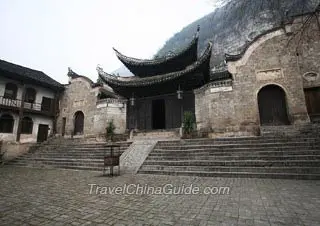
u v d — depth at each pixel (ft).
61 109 81.30
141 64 65.92
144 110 66.18
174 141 40.96
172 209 13.70
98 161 37.65
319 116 45.29
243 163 27.35
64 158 44.55
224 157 30.25
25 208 14.46
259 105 50.44
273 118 48.91
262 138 34.88
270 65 50.14
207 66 56.18
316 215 11.83
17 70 73.51
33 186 22.25
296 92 47.01
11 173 33.88
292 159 26.76
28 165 45.52
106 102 66.49
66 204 15.29
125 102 68.54
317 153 26.91
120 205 14.84
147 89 61.36
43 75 86.38
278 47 50.42
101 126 65.92
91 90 74.38
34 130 74.38
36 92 77.20
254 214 12.30
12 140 66.85
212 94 53.21
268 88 50.60
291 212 12.42
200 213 12.80
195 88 61.36
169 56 63.16
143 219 12.00
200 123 56.90
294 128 41.42
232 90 51.62
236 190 18.40
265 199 15.28
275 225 10.69
